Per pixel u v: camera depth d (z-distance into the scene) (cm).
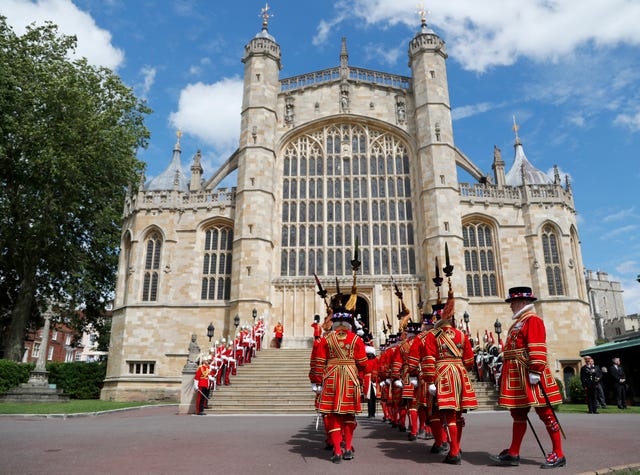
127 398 3303
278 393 2191
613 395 2581
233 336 3291
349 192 3841
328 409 745
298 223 3762
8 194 3344
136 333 3444
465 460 744
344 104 3959
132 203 3847
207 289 3600
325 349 793
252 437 1064
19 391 2564
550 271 3603
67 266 3641
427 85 3841
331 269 3647
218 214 3706
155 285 3597
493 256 3675
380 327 3431
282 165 3903
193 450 859
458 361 762
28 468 679
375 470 665
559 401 679
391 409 1370
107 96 3728
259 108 3812
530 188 3756
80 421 1583
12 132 3142
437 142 3678
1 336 3781
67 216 3600
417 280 3516
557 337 3419
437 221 3488
